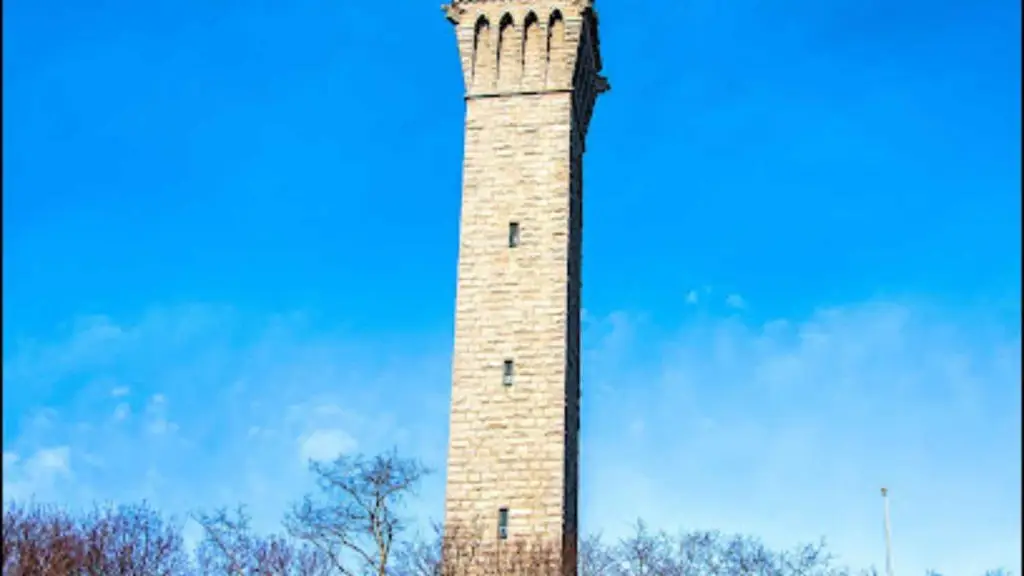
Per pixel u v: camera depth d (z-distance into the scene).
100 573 68.56
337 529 71.69
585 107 81.69
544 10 76.56
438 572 66.81
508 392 68.12
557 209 72.00
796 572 86.50
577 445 72.38
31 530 65.75
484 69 76.25
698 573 85.06
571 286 72.50
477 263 71.19
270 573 72.62
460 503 66.19
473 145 74.25
